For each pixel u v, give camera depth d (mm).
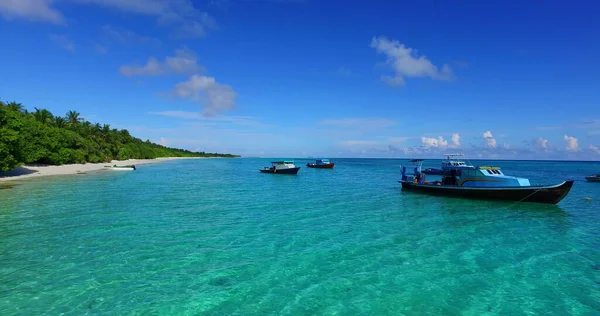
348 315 8172
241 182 45344
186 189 35406
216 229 16641
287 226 17406
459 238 15156
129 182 42562
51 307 8445
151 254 12609
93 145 83438
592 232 16391
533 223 18438
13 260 11844
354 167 106875
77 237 14922
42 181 41406
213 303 8727
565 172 77938
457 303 8844
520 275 10742
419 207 23562
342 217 19906
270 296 9148
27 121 56125
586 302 8930
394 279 10359
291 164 66625
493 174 26547
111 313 8180
